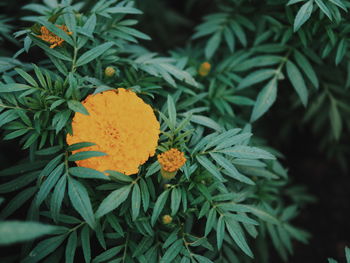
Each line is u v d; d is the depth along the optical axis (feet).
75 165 1.41
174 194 1.33
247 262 1.86
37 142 1.42
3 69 1.47
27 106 1.36
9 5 2.14
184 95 1.67
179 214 1.39
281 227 1.79
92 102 1.32
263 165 1.44
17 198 1.34
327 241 2.63
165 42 2.68
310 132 2.98
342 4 1.47
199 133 1.50
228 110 1.67
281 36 1.86
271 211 1.66
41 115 1.34
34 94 1.40
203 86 1.73
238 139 1.38
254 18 1.90
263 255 2.01
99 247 1.55
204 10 3.01
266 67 1.91
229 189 1.54
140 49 1.78
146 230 1.34
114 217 1.33
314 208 2.80
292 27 1.71
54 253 1.40
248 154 1.36
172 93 1.65
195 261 1.34
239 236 1.34
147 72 1.59
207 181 1.40
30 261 1.28
